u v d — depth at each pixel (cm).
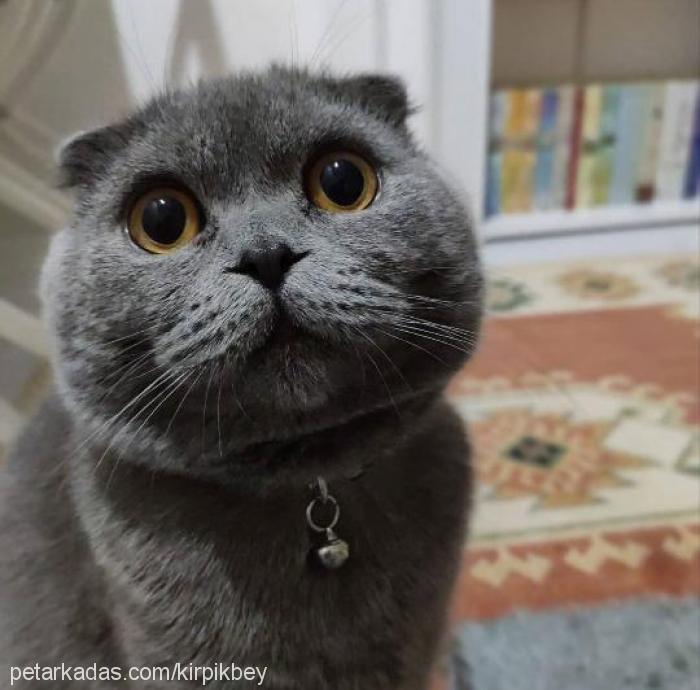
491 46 59
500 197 61
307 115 18
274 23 37
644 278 58
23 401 35
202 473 19
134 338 18
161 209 18
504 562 32
